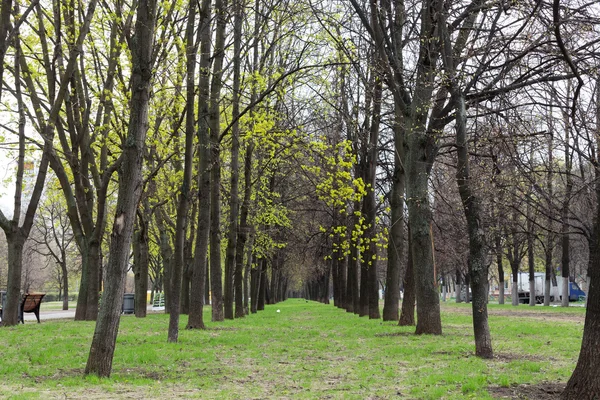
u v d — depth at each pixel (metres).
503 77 12.76
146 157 22.55
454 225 29.16
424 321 17.16
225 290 27.48
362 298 29.41
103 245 44.66
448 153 19.19
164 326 20.06
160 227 31.81
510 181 12.22
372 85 20.64
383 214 27.38
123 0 19.27
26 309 20.86
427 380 9.29
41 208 45.41
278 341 15.94
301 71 23.30
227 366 11.29
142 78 9.92
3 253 68.00
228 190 29.89
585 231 20.45
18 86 18.42
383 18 16.88
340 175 19.28
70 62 18.48
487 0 14.29
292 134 19.28
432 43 15.72
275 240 39.06
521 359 11.72
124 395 8.01
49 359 11.16
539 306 45.44
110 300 9.64
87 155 22.03
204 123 18.67
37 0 15.20
